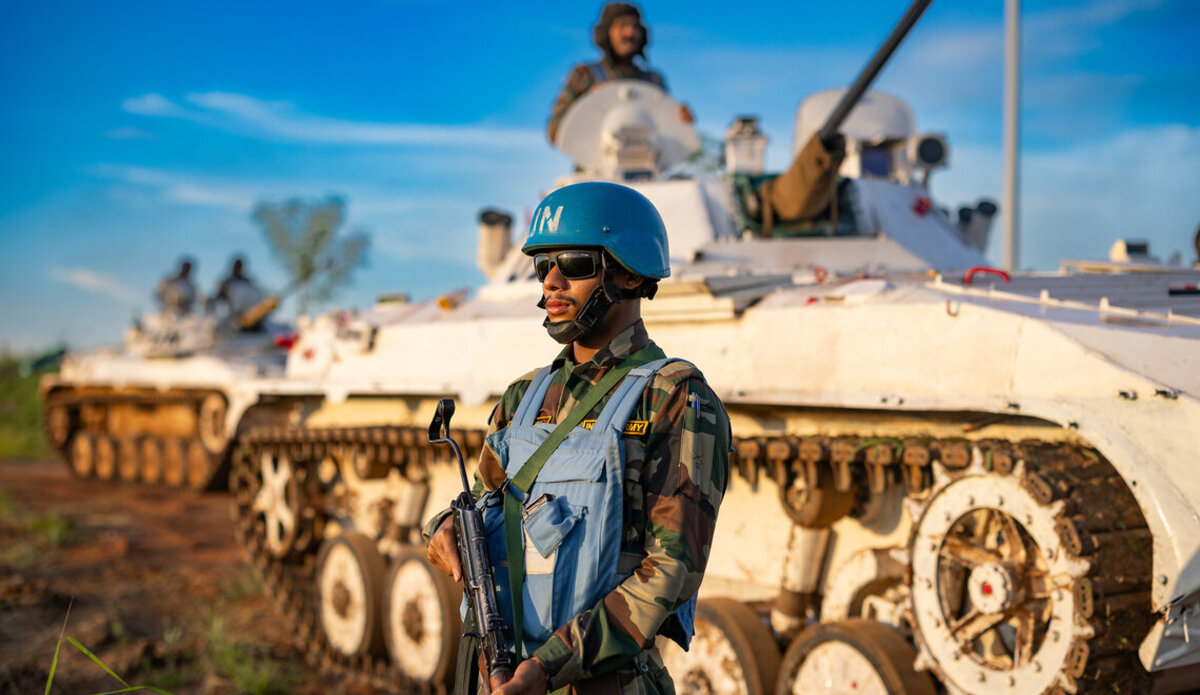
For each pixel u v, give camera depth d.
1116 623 4.00
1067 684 4.04
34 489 17.55
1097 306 4.70
